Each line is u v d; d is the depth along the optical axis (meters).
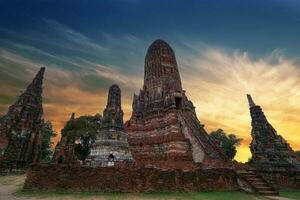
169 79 35.53
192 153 26.66
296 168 24.11
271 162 24.61
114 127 20.44
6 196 14.22
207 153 23.75
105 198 13.86
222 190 17.97
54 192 15.11
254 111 29.00
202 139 26.83
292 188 21.52
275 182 21.50
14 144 33.94
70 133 49.94
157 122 31.62
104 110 21.69
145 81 39.25
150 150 29.44
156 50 40.81
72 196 14.20
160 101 34.09
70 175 15.80
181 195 15.73
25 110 37.69
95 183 15.73
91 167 16.23
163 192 16.34
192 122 30.59
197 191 17.19
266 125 27.52
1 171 30.69
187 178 17.52
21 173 32.78
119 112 21.53
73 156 28.61
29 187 15.30
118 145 19.58
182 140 27.27
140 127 33.16
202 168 19.44
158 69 38.31
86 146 51.00
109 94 22.47
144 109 35.19
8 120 35.00
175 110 31.06
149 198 14.41
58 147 29.22
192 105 36.09
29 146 36.44
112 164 18.31
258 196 16.70
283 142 26.23
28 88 40.16
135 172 16.58
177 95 35.03
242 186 18.62
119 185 15.88
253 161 26.38
